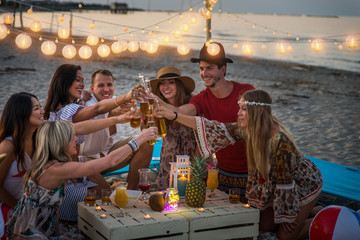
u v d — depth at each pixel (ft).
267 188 12.03
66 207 12.80
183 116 12.38
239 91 13.94
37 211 10.23
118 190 10.92
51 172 10.08
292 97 45.44
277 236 12.43
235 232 11.25
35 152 10.30
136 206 11.39
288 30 178.91
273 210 12.42
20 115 10.71
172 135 14.26
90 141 14.16
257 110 11.68
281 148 11.65
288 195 11.68
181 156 12.19
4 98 34.58
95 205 11.37
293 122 33.09
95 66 61.21
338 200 14.98
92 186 13.51
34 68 54.08
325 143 26.99
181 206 11.52
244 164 13.65
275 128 11.79
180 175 12.65
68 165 10.09
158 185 14.57
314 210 13.38
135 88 11.59
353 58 100.42
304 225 12.19
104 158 10.36
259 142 11.68
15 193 11.14
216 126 12.62
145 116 11.60
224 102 13.98
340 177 15.80
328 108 39.70
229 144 13.26
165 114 12.03
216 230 10.99
